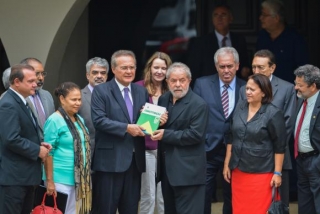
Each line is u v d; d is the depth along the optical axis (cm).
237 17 1848
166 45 2736
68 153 1264
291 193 1702
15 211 1224
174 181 1273
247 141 1281
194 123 1266
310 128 1295
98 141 1291
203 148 1288
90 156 1293
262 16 1642
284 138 1275
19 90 1223
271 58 1366
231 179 1320
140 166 1291
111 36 1897
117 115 1280
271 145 1280
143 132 1255
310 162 1305
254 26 1844
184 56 2731
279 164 1277
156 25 2884
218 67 1386
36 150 1213
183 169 1272
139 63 1973
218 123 1391
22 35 1576
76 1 1545
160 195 1450
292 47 1639
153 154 1402
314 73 1283
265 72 1363
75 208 1280
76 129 1273
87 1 1566
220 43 1667
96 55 1884
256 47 1703
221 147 1390
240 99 1353
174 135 1260
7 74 1325
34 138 1235
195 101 1276
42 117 1337
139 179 1303
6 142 1203
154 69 1399
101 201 1291
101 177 1291
